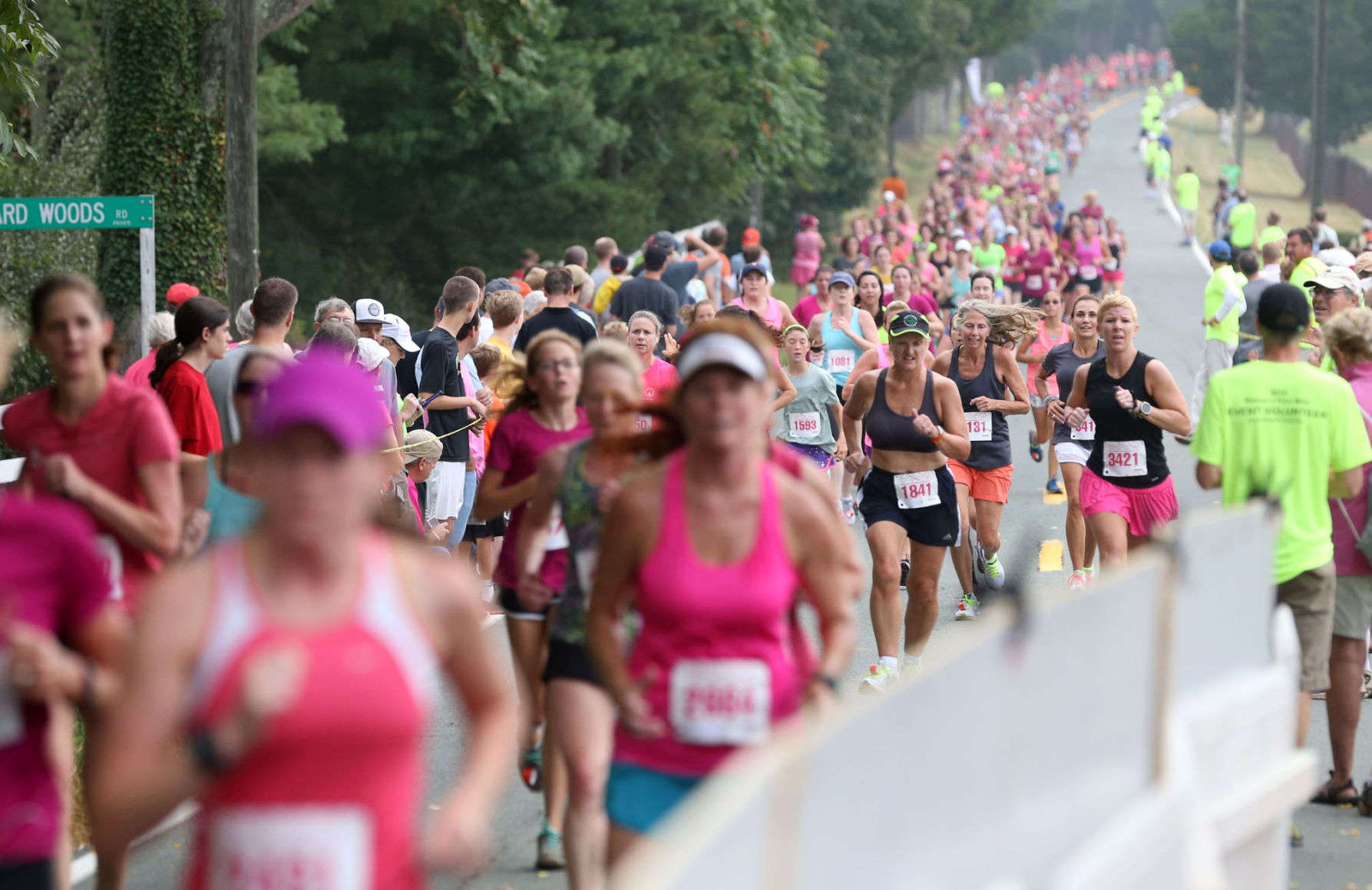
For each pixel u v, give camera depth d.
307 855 10.02
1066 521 37.72
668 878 7.54
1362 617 24.05
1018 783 11.59
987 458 36.50
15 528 13.15
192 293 40.56
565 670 18.42
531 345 22.09
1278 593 23.16
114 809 9.88
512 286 51.56
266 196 110.69
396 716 10.14
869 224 132.12
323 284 109.44
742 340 14.16
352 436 9.80
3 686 13.16
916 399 29.12
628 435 17.00
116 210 39.88
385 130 104.81
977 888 11.01
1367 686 30.12
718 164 127.25
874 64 195.62
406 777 10.37
